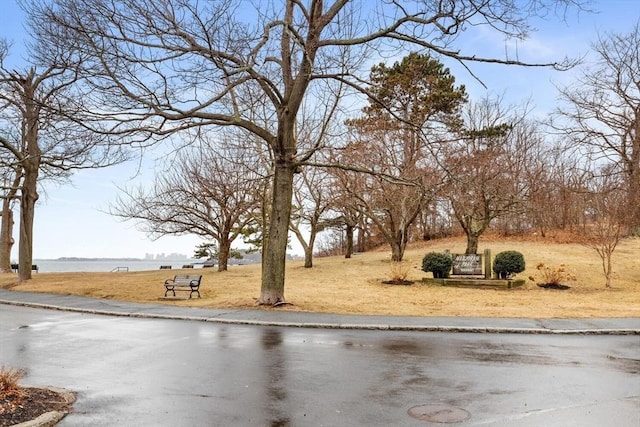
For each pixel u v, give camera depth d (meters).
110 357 9.77
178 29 15.12
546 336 12.59
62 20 16.39
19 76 24.97
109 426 5.90
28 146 28.95
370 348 10.82
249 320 14.68
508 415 6.30
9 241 40.22
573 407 6.64
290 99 17.19
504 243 37.66
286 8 17.91
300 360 9.54
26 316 16.19
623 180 31.02
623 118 32.66
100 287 24.86
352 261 33.22
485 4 13.78
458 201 27.03
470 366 9.08
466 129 29.78
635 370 8.80
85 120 15.18
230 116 17.12
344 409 6.54
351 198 29.77
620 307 17.98
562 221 40.34
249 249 40.81
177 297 21.22
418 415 6.29
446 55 15.17
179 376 8.27
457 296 20.98
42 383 7.80
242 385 7.71
